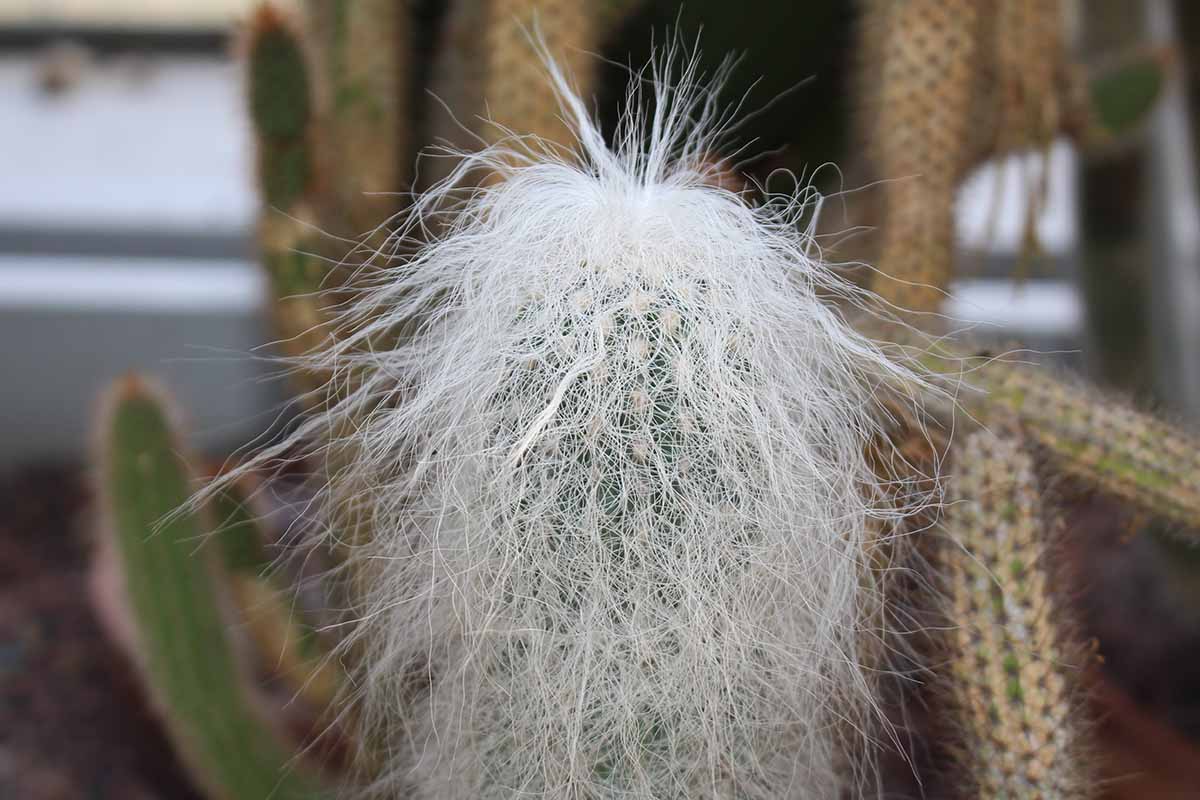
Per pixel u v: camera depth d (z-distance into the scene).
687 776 0.58
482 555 0.58
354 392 0.65
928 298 0.67
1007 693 0.58
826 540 0.59
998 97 0.71
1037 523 0.59
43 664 0.95
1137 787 0.82
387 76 0.69
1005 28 0.71
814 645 0.59
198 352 1.25
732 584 0.58
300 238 0.65
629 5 0.69
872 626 0.61
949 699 0.59
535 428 0.56
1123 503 0.62
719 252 0.60
